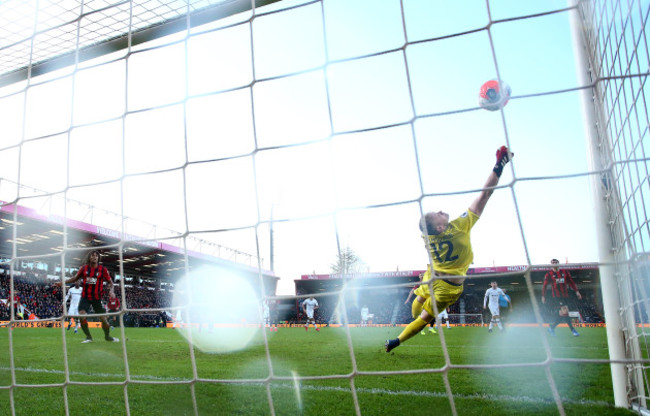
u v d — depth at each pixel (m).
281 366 5.06
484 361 5.55
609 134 3.06
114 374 4.59
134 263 30.56
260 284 2.47
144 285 36.09
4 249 24.62
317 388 3.65
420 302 4.44
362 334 12.98
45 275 27.45
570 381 3.80
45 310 24.56
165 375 4.50
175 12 3.97
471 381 3.88
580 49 3.15
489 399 3.16
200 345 8.19
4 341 8.83
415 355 6.25
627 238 2.23
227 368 4.92
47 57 4.66
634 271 2.55
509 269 26.84
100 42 4.39
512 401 3.08
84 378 4.36
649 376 3.29
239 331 15.83
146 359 5.82
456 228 3.97
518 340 9.23
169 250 25.31
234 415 2.81
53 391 3.65
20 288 24.53
